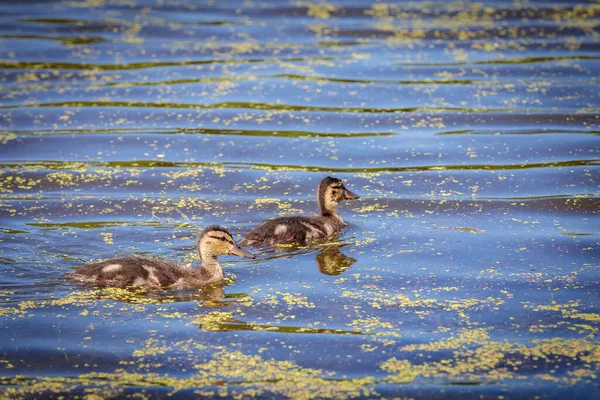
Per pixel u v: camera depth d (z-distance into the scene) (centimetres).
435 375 1030
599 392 990
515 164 1817
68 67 2519
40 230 1466
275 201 1636
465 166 1811
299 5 3266
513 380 1019
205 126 2059
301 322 1162
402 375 1030
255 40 2802
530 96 2247
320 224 1487
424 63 2545
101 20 3047
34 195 1650
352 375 1031
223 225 1510
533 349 1087
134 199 1631
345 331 1138
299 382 1017
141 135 2000
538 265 1347
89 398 985
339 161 1850
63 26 2966
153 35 2859
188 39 2814
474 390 997
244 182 1734
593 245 1420
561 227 1502
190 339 1118
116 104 2208
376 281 1293
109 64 2548
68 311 1188
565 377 1023
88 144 1942
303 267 1352
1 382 1017
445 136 1988
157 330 1141
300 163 1841
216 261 1303
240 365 1055
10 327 1140
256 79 2400
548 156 1856
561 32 2867
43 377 1030
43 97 2262
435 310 1196
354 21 3044
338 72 2461
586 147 1897
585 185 1697
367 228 1512
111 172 1781
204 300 1232
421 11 3175
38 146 1927
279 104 2203
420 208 1602
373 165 1825
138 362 1062
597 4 3231
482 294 1245
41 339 1114
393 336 1123
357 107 2180
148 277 1266
